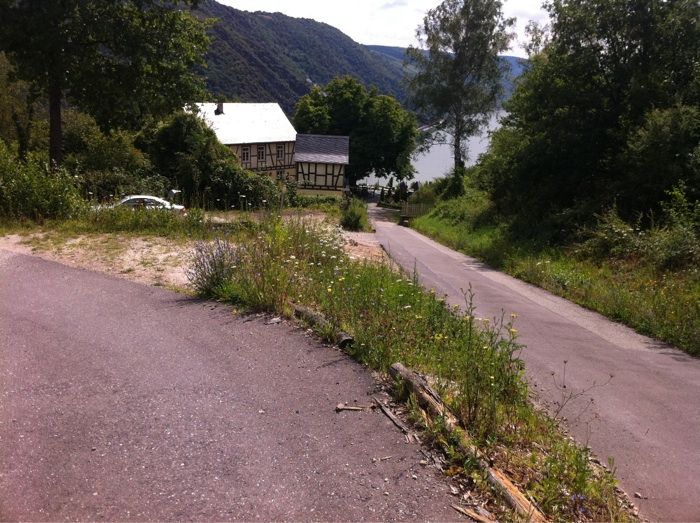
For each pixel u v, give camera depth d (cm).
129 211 1303
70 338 572
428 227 3175
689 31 1856
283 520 299
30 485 320
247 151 5275
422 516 307
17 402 424
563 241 1731
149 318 642
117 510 302
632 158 1670
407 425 404
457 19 4219
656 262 1186
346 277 743
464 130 4466
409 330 569
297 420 409
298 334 587
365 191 6550
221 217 1347
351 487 330
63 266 899
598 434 455
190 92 2288
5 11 1962
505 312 923
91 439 374
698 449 439
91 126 3195
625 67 1931
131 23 2102
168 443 372
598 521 329
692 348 751
